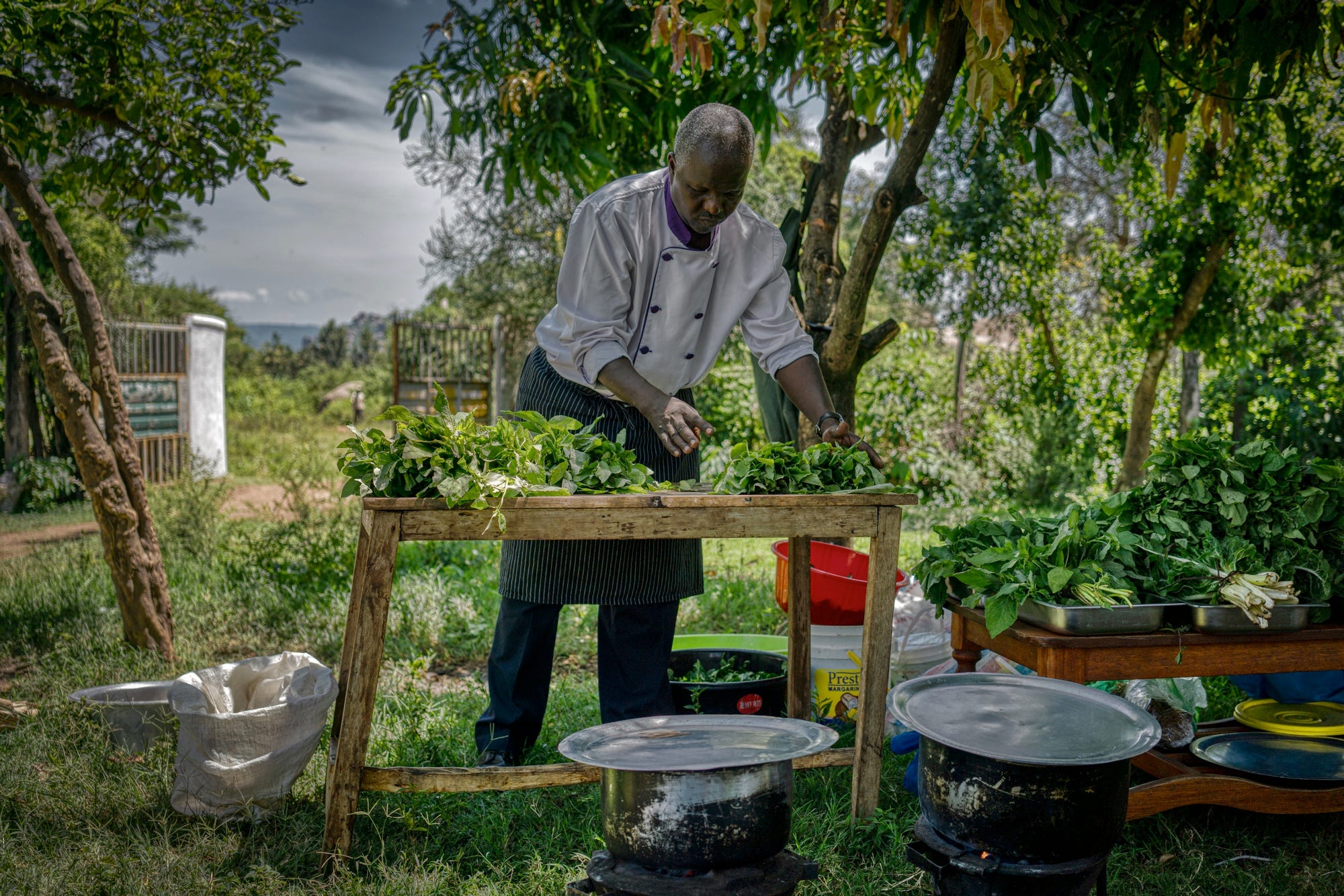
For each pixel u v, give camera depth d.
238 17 5.08
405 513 2.36
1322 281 9.97
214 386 14.75
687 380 3.18
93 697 3.45
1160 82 3.69
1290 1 3.20
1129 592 2.63
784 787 1.90
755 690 3.46
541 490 2.38
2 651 4.69
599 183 4.81
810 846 2.61
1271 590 2.61
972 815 1.83
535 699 3.19
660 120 4.64
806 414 3.03
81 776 2.89
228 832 2.61
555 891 2.38
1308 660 2.70
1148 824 2.79
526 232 12.91
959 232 10.04
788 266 4.67
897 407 10.52
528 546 2.96
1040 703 2.11
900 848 2.56
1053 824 1.77
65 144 5.10
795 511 2.53
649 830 1.80
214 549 6.94
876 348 4.45
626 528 2.41
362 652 2.40
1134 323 8.88
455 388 14.65
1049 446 10.29
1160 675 2.62
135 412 12.42
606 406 3.05
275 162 5.30
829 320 4.70
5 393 10.59
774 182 13.73
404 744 3.26
